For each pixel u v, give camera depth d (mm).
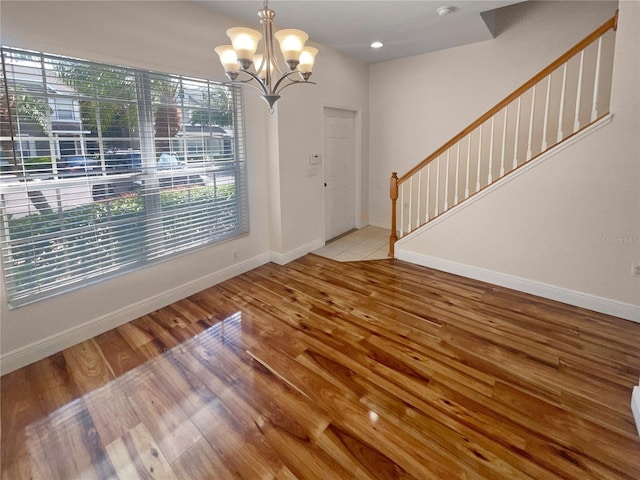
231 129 3521
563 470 1533
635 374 2156
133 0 2578
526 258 3287
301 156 4223
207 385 2117
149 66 2729
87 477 1549
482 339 2570
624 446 1646
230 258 3748
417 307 3084
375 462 1589
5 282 2203
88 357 2408
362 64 5266
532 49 4027
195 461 1612
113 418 1873
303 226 4445
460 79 4598
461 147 4738
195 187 3268
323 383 2121
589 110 3787
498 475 1516
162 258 3096
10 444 1718
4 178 2125
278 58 3738
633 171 2625
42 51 2172
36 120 2205
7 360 2242
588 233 2904
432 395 2008
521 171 3168
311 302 3207
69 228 2453
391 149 5512
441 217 3822
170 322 2871
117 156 2645
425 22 3557
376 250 4715
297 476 1528
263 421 1834
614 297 2859
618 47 2525
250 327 2781
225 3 2996
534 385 2078
